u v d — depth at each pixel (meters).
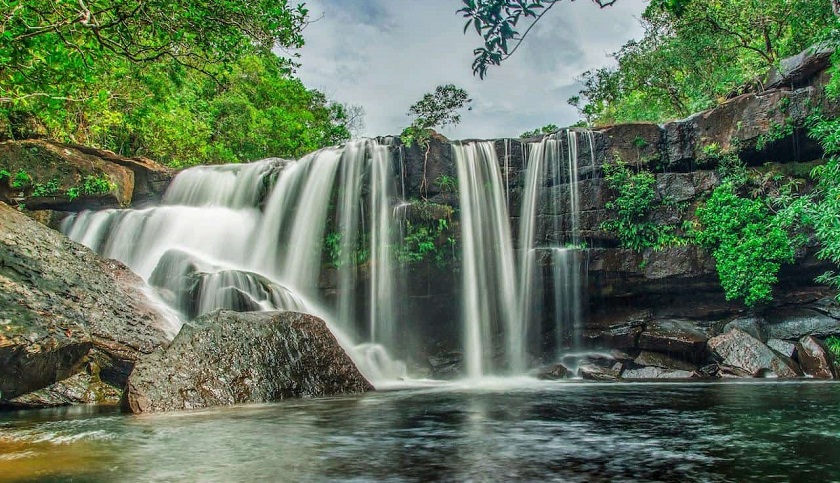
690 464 3.16
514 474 2.98
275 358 7.62
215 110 25.38
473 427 4.68
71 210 15.17
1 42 7.17
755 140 13.59
